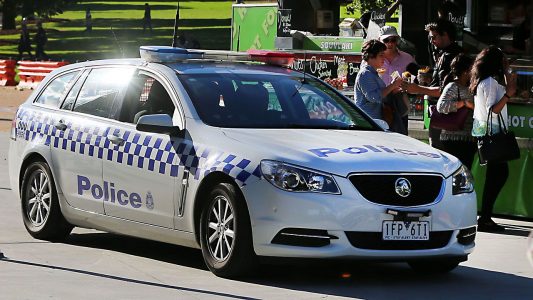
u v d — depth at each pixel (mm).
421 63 38906
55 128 22359
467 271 20391
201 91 20312
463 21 36750
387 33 28531
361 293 17875
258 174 18031
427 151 19328
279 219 17781
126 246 22250
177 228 19547
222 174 18562
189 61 21688
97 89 22078
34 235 22828
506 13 37406
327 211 17641
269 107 20453
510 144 24906
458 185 18828
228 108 20094
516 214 27281
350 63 37625
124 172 20516
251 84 20859
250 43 44781
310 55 38438
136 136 20453
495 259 21766
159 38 131875
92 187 21344
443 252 18438
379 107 25594
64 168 22000
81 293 17141
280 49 40844
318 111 20828
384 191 18016
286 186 17781
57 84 23234
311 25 46094
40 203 22750
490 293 18219
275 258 18047
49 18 168125
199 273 19219
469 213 18938
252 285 18172
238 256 18266
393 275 19750
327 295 17578
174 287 17812
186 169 19219
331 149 18516
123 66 21844
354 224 17703
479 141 25078
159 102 20625
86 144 21453
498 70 25062
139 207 20266
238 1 52875
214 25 143125
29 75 88375
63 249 21641
